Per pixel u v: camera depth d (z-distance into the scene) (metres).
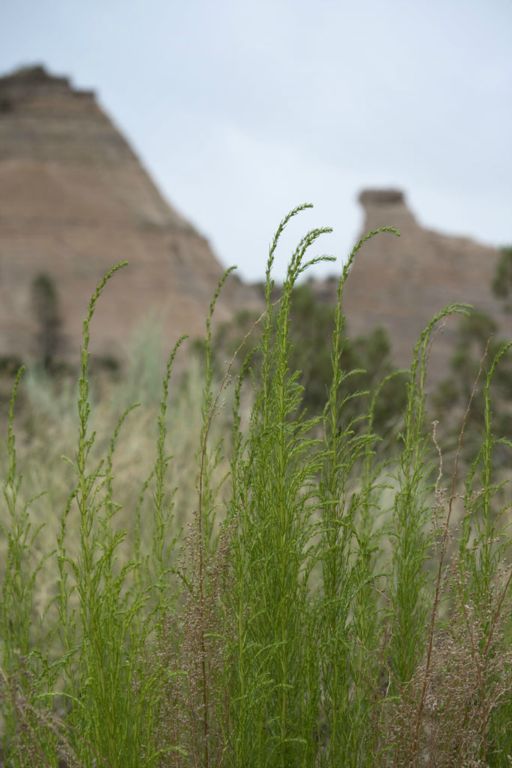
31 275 91.69
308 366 6.77
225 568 2.44
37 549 4.37
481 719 2.43
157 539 2.84
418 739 2.34
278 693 2.39
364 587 2.50
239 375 2.57
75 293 90.94
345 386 6.94
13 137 105.31
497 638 2.48
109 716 2.21
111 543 2.38
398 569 2.66
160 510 2.78
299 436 2.50
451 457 5.38
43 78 111.75
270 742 2.40
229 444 5.25
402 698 2.39
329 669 2.52
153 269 94.31
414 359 2.70
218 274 101.75
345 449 2.65
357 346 8.38
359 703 2.42
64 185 101.00
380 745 2.44
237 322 8.75
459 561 2.50
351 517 2.54
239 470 2.52
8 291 89.44
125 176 104.94
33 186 99.56
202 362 8.28
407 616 2.60
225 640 2.32
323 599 2.50
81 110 109.88
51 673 2.57
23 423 6.86
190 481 5.04
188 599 2.42
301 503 2.43
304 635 2.46
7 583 2.83
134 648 2.30
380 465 2.90
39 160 103.19
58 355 82.75
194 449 5.45
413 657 2.59
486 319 10.84
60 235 96.06
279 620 2.35
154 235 97.62
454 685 2.40
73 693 2.48
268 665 2.41
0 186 99.06
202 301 93.56
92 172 103.75
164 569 2.72
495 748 2.60
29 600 2.97
